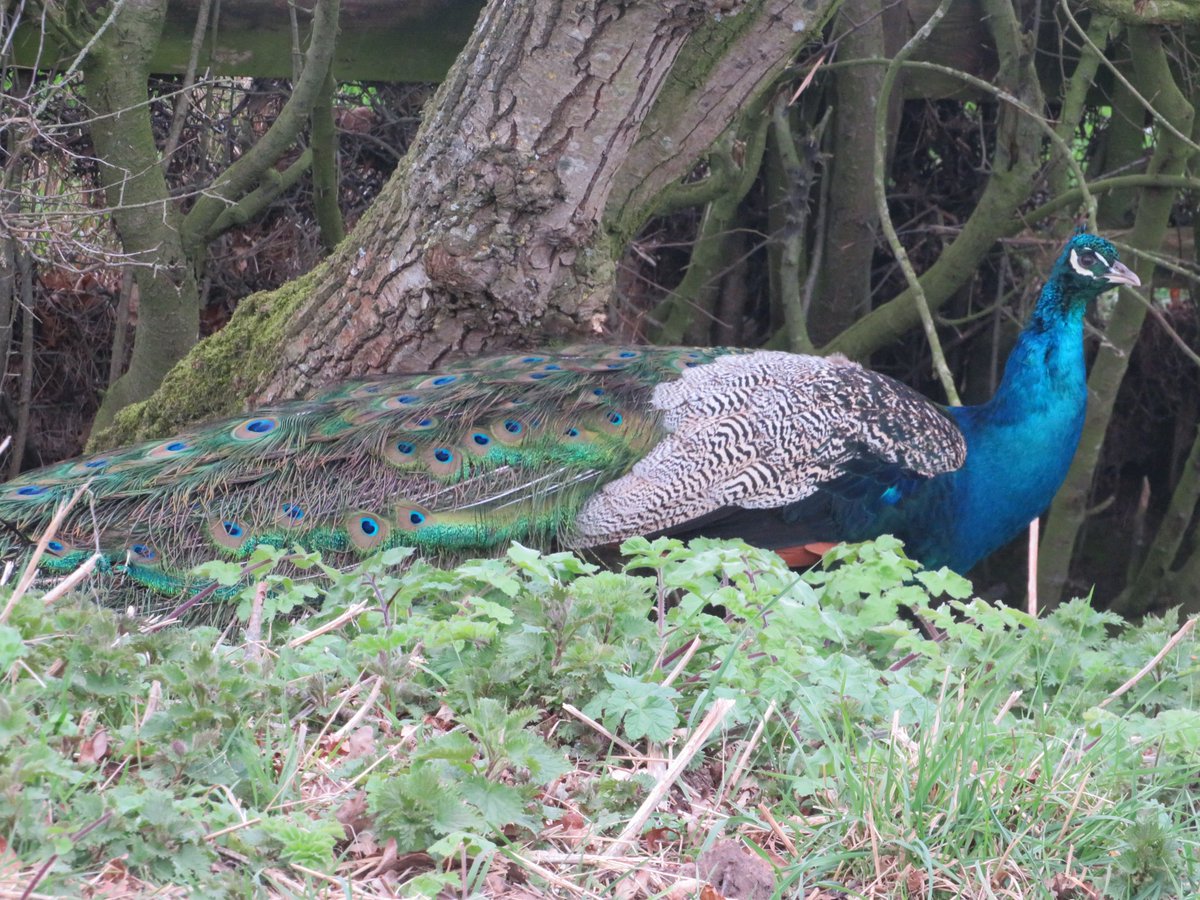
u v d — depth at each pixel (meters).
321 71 7.99
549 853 3.81
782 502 6.96
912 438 7.27
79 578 4.61
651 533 6.81
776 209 10.81
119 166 7.93
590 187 6.51
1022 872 3.95
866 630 5.32
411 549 5.26
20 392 9.84
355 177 10.46
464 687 4.42
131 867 3.29
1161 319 9.34
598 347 7.33
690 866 3.85
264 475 6.31
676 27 5.99
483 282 6.73
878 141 8.26
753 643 4.92
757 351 7.50
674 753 4.37
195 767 3.77
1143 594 10.36
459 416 6.66
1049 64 10.47
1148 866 3.93
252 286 10.34
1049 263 10.59
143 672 4.12
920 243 11.05
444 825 3.63
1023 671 5.21
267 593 5.83
